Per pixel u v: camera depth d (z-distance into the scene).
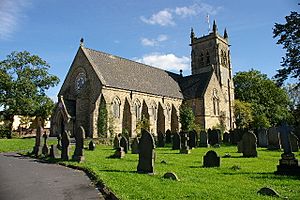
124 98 45.97
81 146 18.67
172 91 57.47
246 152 21.14
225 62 66.31
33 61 55.81
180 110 52.41
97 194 10.35
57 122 44.12
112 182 11.30
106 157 21.22
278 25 36.22
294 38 35.31
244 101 70.88
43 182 12.66
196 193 9.54
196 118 55.31
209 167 15.78
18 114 54.16
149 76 56.38
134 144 25.12
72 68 48.41
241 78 76.12
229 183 11.33
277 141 26.25
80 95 44.09
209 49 64.19
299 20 34.97
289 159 13.44
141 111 48.47
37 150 24.28
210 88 57.66
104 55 50.56
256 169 14.97
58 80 58.62
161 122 51.84
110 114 42.59
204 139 31.19
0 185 12.31
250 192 9.78
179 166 16.27
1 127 54.31
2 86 52.41
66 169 16.14
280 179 12.16
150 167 13.63
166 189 10.10
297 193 9.74
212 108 57.44
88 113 44.50
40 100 55.50
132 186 10.61
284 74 35.91
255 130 33.59
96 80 44.06
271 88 72.25
